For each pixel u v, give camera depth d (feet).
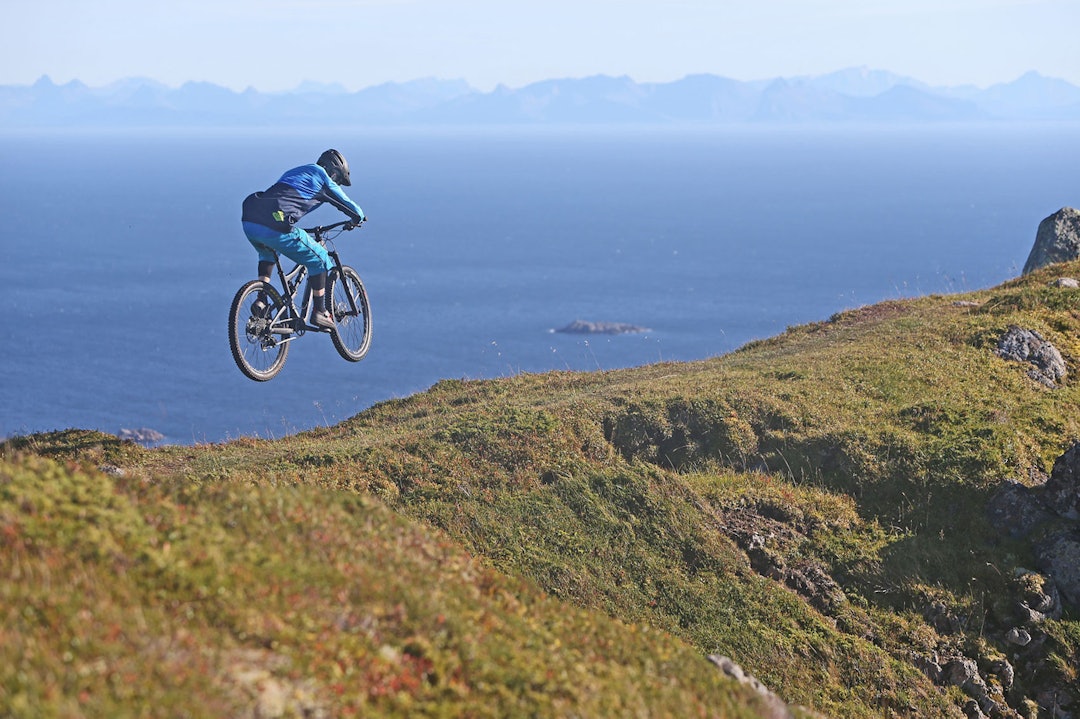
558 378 93.56
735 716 28.94
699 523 62.80
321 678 22.53
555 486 64.75
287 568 26.99
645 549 60.59
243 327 44.75
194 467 67.51
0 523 24.81
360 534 32.68
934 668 55.01
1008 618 57.26
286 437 82.84
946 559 61.05
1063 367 84.12
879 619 57.93
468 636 26.61
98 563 24.49
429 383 513.86
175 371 544.21
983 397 76.33
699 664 32.68
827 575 60.49
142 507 28.81
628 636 32.65
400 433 74.49
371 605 26.58
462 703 23.71
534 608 32.50
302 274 47.75
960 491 64.90
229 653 22.45
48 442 71.00
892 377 79.77
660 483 65.82
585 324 652.89
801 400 75.72
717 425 72.69
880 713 52.24
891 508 65.46
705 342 601.21
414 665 24.73
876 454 69.00
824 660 54.34
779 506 65.05
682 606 56.80
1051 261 123.44
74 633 21.27
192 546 26.66
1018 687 55.01
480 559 57.41
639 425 73.00
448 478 64.80
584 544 60.18
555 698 25.11
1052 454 69.05
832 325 101.09
